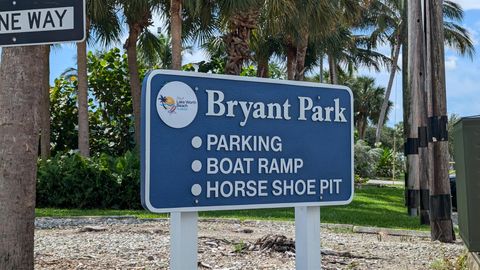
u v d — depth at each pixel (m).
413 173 15.34
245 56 17.53
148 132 3.86
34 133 4.56
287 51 28.59
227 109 4.15
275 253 7.91
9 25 4.14
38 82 4.57
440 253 8.56
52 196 17.05
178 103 3.97
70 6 4.08
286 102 4.40
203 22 19.02
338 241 9.66
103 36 21.83
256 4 16.69
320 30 19.95
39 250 8.21
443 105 10.29
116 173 17.02
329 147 4.56
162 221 12.66
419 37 12.77
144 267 6.91
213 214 14.76
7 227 4.48
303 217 4.51
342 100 4.62
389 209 17.45
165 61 29.05
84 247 8.50
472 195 5.14
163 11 20.38
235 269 6.85
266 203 4.27
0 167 4.50
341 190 4.59
